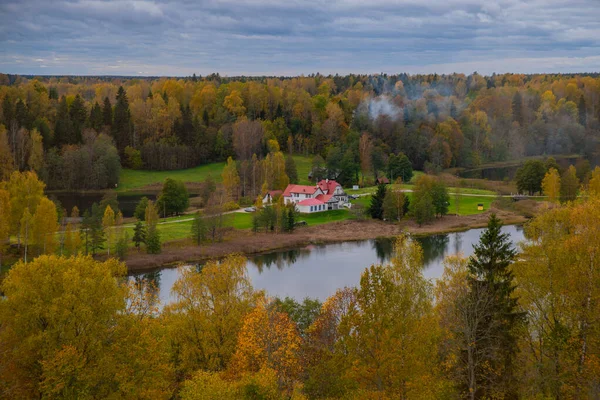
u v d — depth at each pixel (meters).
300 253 113.25
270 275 95.06
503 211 149.00
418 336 30.23
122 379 31.70
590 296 30.42
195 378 31.36
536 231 36.47
